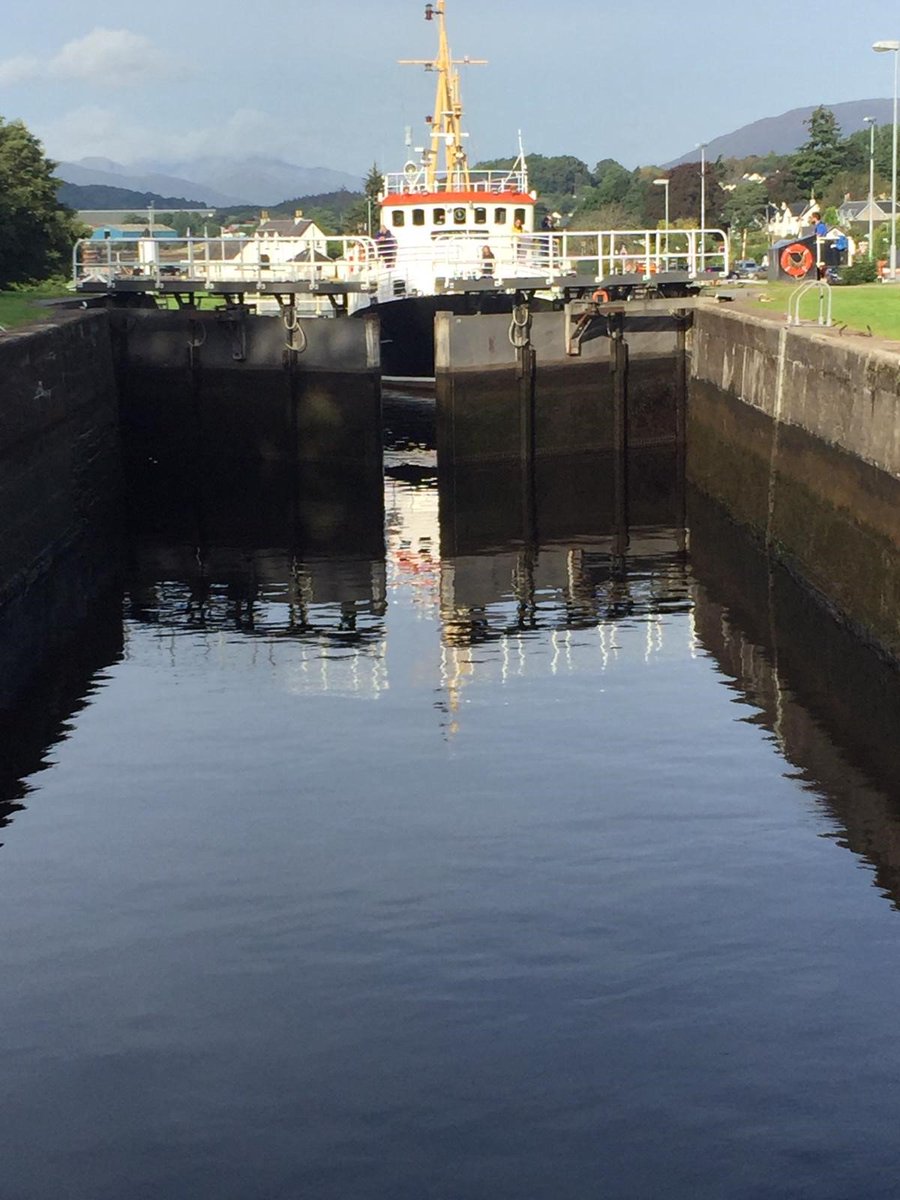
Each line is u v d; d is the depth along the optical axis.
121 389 38.78
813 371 25.62
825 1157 9.73
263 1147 9.96
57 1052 11.13
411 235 44.44
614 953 12.41
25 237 46.50
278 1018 11.51
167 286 36.94
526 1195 9.45
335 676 21.41
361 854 14.61
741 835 14.96
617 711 19.33
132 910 13.48
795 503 26.97
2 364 25.47
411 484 39.06
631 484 37.56
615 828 15.19
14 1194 9.59
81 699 20.42
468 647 23.00
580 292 36.91
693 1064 10.77
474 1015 11.47
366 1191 9.52
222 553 31.45
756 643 22.84
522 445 36.66
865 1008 11.48
